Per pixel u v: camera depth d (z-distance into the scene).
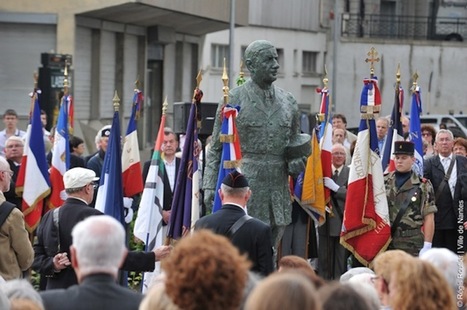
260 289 6.97
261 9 55.94
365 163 17.16
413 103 19.81
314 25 61.44
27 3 36.22
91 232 8.70
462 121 43.84
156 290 7.99
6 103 36.44
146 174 19.28
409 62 62.72
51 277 13.66
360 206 17.02
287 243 18.50
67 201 13.66
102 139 20.05
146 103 43.53
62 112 19.41
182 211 15.85
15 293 8.79
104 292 8.72
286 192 15.97
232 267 7.55
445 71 62.81
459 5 66.94
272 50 15.62
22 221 14.15
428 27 66.56
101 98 39.09
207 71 51.78
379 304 8.81
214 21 43.56
